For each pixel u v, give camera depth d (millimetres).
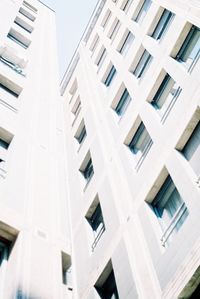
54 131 18156
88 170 18703
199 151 10930
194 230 9188
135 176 13453
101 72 23953
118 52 23188
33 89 20281
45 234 11578
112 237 12734
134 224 11938
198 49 14102
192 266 8477
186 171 10688
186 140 11742
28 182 13188
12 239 10859
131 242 11586
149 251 10711
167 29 17703
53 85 22984
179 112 12445
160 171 12023
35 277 9688
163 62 15578
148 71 16625
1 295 9148
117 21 26625
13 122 15969
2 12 27312
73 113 26438
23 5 32938
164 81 15477
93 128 20047
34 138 16094
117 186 14258
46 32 30766
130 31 22438
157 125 13664
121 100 19375
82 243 14336
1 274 9711
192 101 11930
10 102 17578
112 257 12055
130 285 10430
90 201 15625
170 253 9711
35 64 23516
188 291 8484
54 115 19750
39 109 18891
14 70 20750
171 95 14625
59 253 11328
